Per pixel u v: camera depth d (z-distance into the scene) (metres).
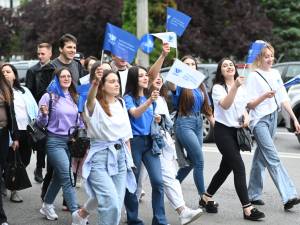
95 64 6.25
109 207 5.81
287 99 7.89
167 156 6.88
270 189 9.08
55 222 7.46
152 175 6.66
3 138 7.30
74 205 6.97
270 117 7.75
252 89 7.77
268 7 36.03
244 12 33.41
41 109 7.11
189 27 31.52
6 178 7.54
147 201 8.49
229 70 7.36
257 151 8.07
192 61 7.88
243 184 7.31
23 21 43.50
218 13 32.81
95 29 35.91
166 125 7.06
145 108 6.50
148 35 12.59
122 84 7.92
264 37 33.69
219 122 7.29
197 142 7.66
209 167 10.98
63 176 6.99
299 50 35.12
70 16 36.44
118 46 6.93
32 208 8.19
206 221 7.36
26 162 8.61
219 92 7.28
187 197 8.69
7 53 49.56
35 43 41.53
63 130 7.12
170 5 30.17
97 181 5.90
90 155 5.99
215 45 32.78
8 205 8.37
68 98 7.23
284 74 16.88
